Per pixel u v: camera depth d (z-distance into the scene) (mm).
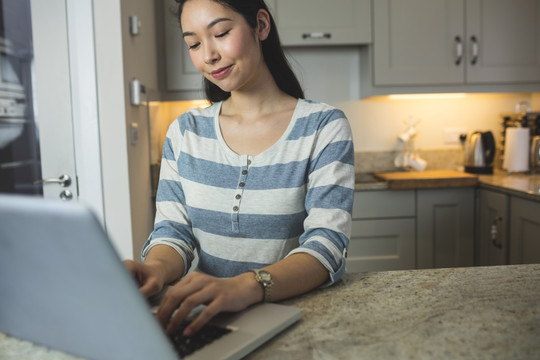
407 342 647
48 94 2178
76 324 532
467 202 2734
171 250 1011
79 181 2203
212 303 693
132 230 2223
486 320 713
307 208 1028
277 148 1084
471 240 2754
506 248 2459
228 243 1089
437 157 3225
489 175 2900
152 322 492
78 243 463
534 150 2902
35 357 607
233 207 1071
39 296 529
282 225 1062
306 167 1070
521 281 890
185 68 2879
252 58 1046
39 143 2201
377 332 682
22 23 2156
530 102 3227
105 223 2201
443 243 2744
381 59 2861
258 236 1071
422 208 2717
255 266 1079
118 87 2154
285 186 1062
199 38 1030
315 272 860
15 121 2184
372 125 3205
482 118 3232
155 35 2832
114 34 2133
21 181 2205
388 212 2705
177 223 1124
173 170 1177
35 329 568
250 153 1104
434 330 683
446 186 2686
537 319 711
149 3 2684
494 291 838
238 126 1142
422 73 2875
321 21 2846
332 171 1020
